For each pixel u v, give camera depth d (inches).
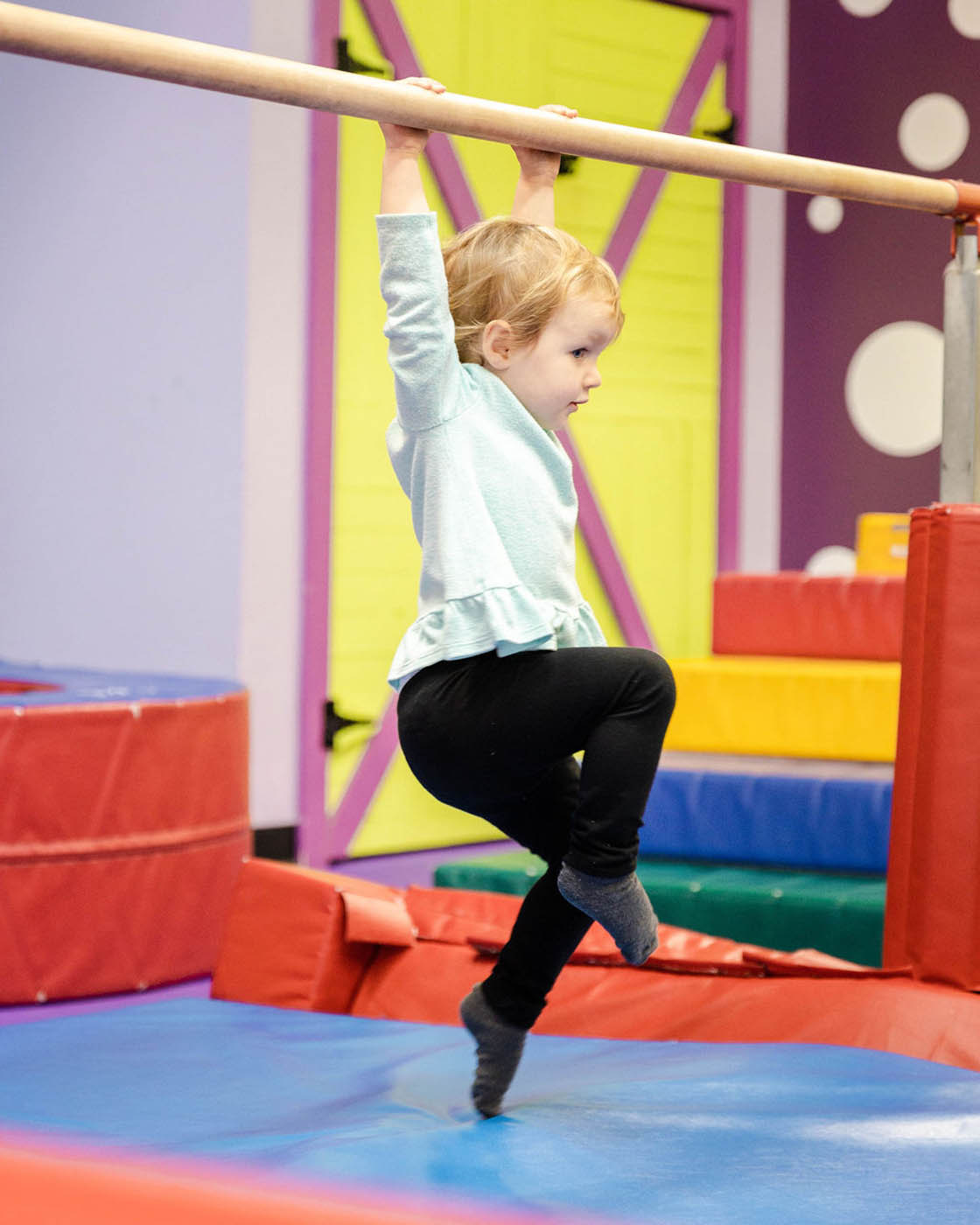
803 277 237.3
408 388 63.2
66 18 60.7
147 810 133.0
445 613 61.3
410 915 103.7
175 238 181.3
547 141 73.3
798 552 239.3
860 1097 70.9
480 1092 65.9
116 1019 95.3
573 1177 57.5
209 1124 70.3
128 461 187.0
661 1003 91.8
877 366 229.6
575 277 64.4
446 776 61.6
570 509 65.8
